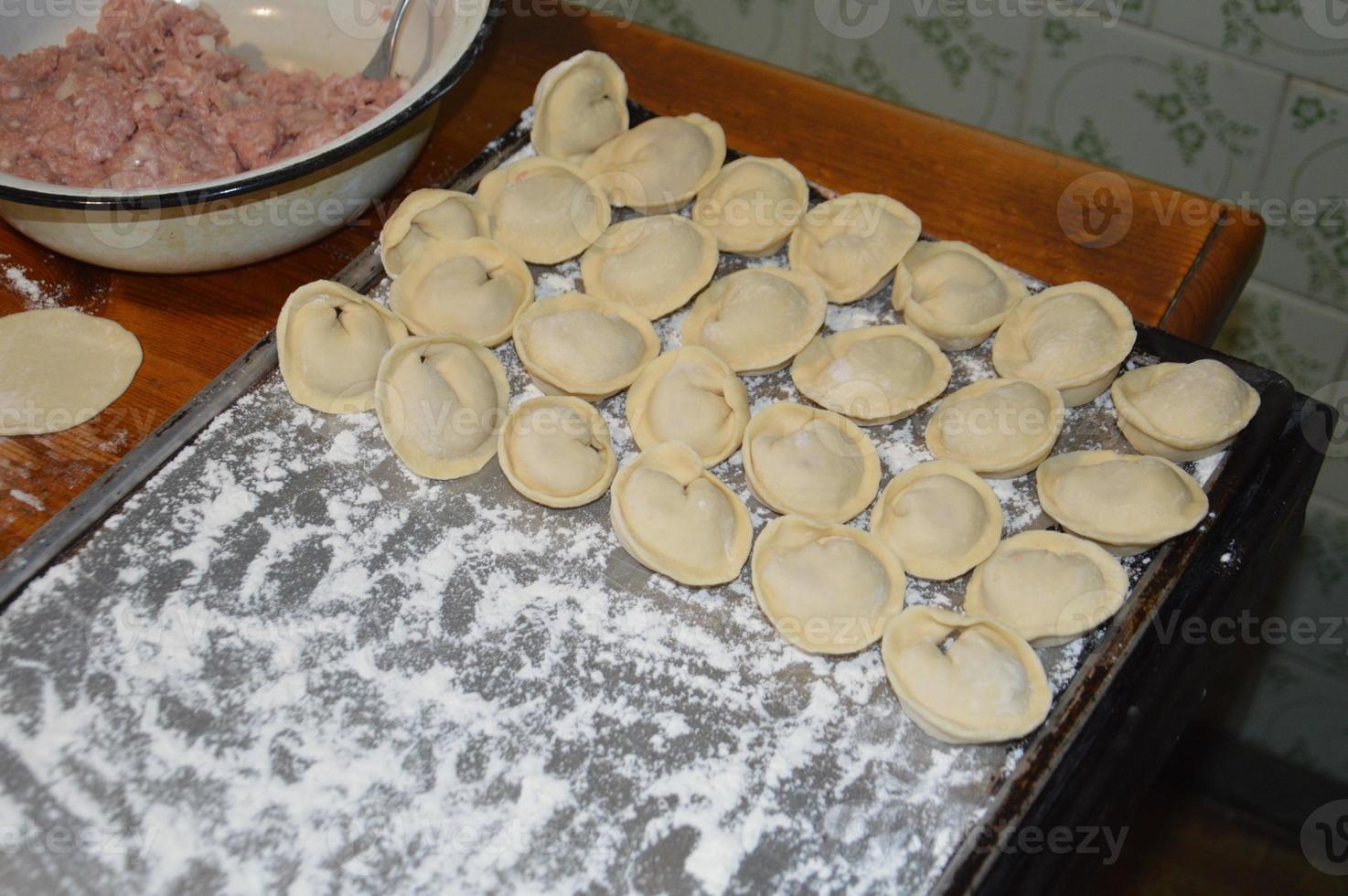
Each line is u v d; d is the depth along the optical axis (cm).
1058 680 55
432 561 57
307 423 61
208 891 51
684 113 73
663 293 65
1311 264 83
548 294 65
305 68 73
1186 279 67
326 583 57
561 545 58
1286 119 78
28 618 55
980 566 58
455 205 65
